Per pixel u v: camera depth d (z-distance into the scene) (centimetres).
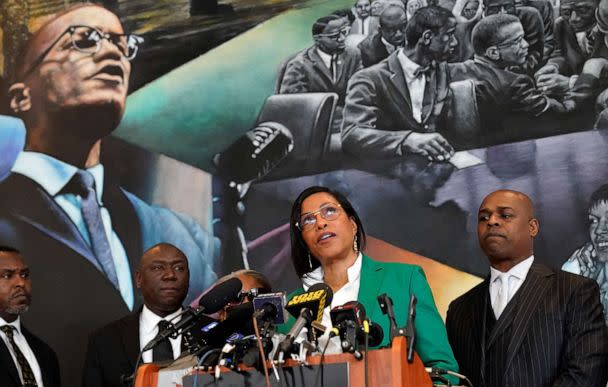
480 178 596
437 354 303
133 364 499
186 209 622
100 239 620
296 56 633
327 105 624
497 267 436
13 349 509
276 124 627
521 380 399
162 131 634
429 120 611
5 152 631
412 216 600
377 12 629
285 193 618
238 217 618
